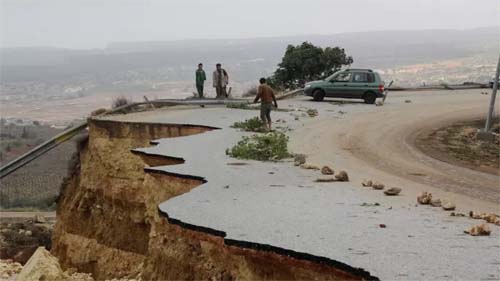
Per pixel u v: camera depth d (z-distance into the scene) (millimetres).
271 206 14203
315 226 12430
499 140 26422
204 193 15516
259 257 11125
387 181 18078
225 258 12578
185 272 13750
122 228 24531
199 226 12406
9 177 74312
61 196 29359
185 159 19922
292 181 17250
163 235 15023
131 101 37500
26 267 14141
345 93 38781
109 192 25406
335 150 23203
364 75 38812
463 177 19141
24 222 54281
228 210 13758
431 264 10133
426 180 18562
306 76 51625
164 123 27188
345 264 10047
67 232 26438
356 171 19375
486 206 15320
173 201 14742
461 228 12555
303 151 22766
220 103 36156
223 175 17688
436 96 44281
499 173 19953
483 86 51594
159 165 20797
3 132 114312
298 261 10625
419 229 12383
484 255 10672
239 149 20484
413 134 27453
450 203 14508
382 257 10461
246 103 35906
